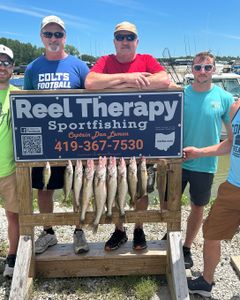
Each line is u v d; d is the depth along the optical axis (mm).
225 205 3648
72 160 3768
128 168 3705
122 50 3838
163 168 3779
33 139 3713
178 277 3711
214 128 4207
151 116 3707
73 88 4035
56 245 4426
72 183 3752
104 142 3742
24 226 3855
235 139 3613
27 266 3746
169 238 3908
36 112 3664
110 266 4184
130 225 5738
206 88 4188
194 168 4246
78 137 3725
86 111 3680
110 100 3664
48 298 3904
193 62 4164
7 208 4203
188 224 4520
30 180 3814
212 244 3779
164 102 3682
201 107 4172
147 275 4230
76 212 3805
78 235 4270
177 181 3828
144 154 3775
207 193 4336
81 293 3959
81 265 4172
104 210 3744
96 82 3621
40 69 4051
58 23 3902
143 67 3951
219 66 15281
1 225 5711
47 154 3746
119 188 3689
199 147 4238
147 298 3891
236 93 14016
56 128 3703
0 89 4074
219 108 4176
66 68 4031
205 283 3906
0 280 4234
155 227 5688
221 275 4383
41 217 3822
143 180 3711
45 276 4176
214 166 4273
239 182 3566
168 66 13922
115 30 3830
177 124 3727
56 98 3641
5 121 4020
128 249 4281
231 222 3684
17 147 3721
